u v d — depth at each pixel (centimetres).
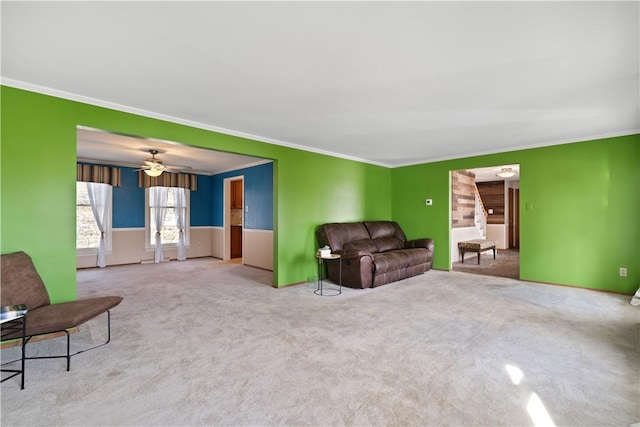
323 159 548
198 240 835
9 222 265
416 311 358
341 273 486
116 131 324
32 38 206
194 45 216
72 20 187
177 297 421
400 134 441
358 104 326
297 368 227
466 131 425
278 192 480
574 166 459
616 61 235
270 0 169
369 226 600
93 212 657
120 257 701
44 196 281
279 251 479
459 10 178
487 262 725
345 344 268
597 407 180
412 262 543
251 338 281
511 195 1020
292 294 437
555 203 477
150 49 221
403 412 178
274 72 255
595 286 445
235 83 276
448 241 606
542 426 165
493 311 356
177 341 274
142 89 289
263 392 197
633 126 400
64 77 264
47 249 282
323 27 195
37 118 279
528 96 303
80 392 197
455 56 230
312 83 276
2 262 241
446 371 223
